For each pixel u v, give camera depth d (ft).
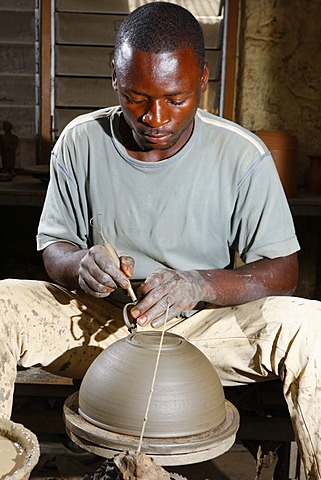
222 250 7.13
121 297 7.07
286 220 6.95
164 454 5.16
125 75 5.84
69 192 7.14
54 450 8.26
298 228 14.02
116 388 5.32
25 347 6.30
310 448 5.94
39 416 7.38
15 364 6.05
